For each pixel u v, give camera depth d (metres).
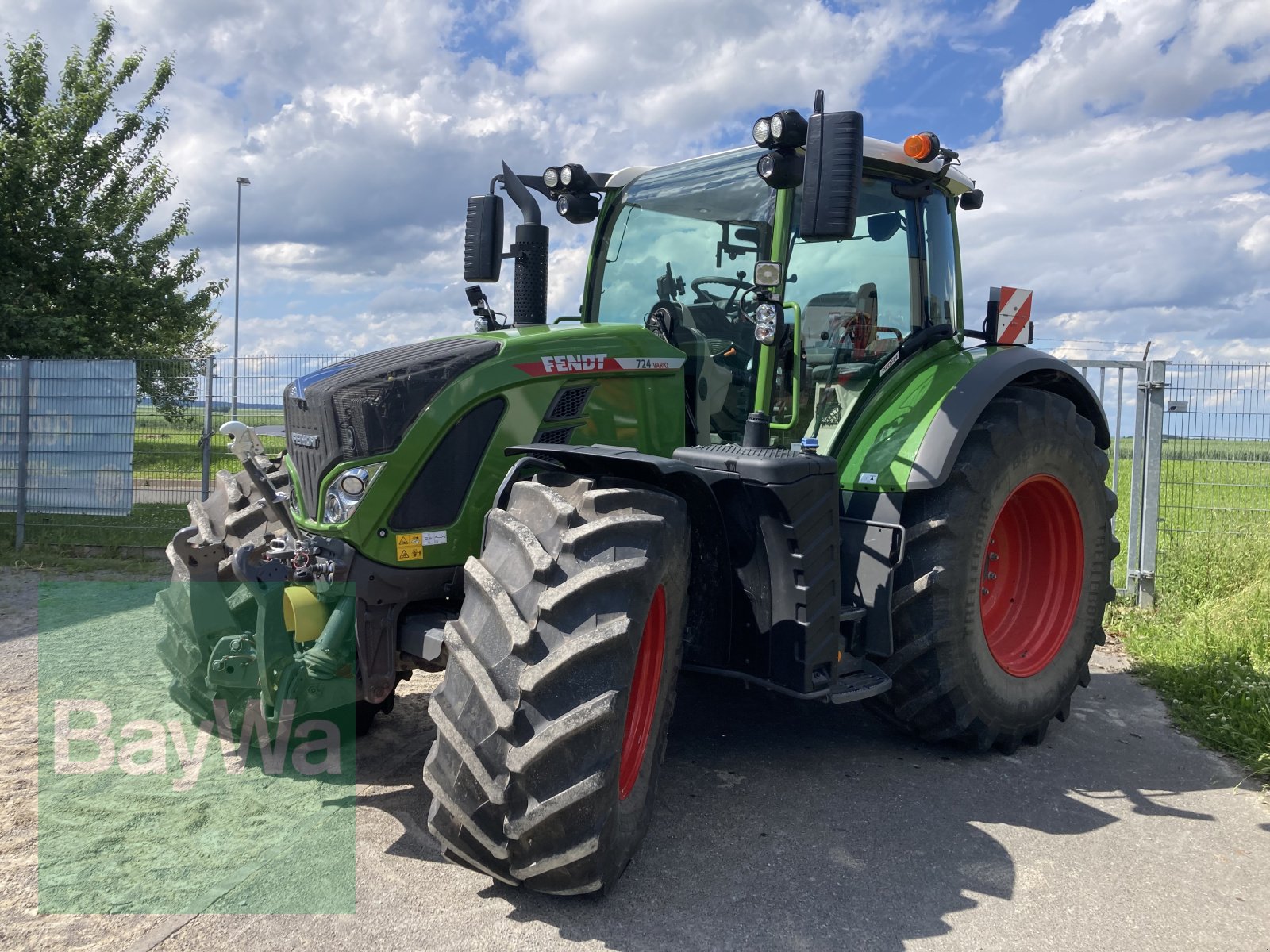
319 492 2.98
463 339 3.24
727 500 3.12
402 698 4.16
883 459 3.51
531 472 2.96
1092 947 2.41
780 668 3.06
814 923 2.46
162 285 13.19
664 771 3.45
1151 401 6.39
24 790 3.15
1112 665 5.09
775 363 3.39
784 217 3.50
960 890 2.65
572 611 2.37
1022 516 4.14
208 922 2.38
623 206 4.13
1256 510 6.46
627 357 3.32
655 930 2.40
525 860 2.37
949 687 3.48
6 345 11.25
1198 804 3.30
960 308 4.46
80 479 8.23
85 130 13.18
